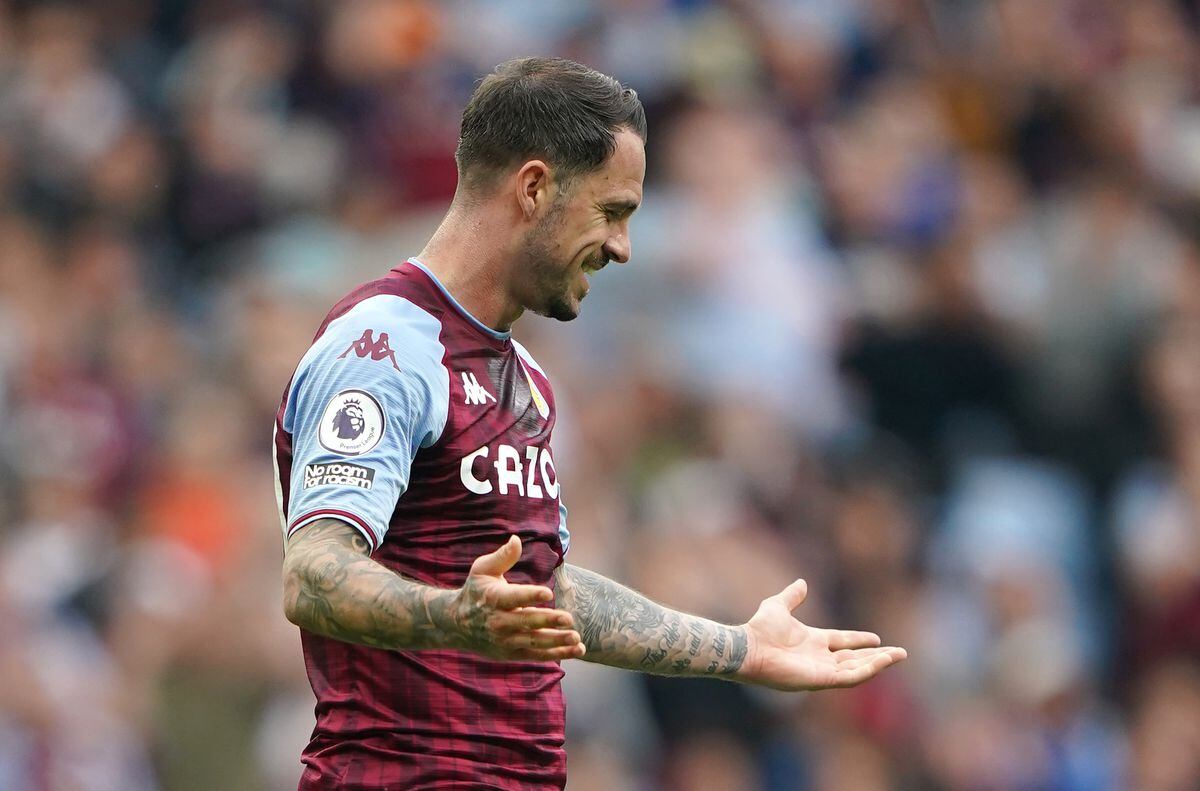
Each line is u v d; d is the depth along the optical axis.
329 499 13.73
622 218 15.14
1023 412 44.97
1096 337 45.69
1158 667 40.84
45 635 35.88
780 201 47.12
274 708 33.56
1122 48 57.31
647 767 34.75
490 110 14.95
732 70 51.22
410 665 14.59
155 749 33.88
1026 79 55.00
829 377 44.62
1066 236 47.72
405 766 14.47
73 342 44.47
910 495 42.16
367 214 46.56
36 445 41.31
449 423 14.56
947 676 38.59
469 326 14.93
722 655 16.45
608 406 39.31
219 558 36.62
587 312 42.59
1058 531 43.03
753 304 43.66
